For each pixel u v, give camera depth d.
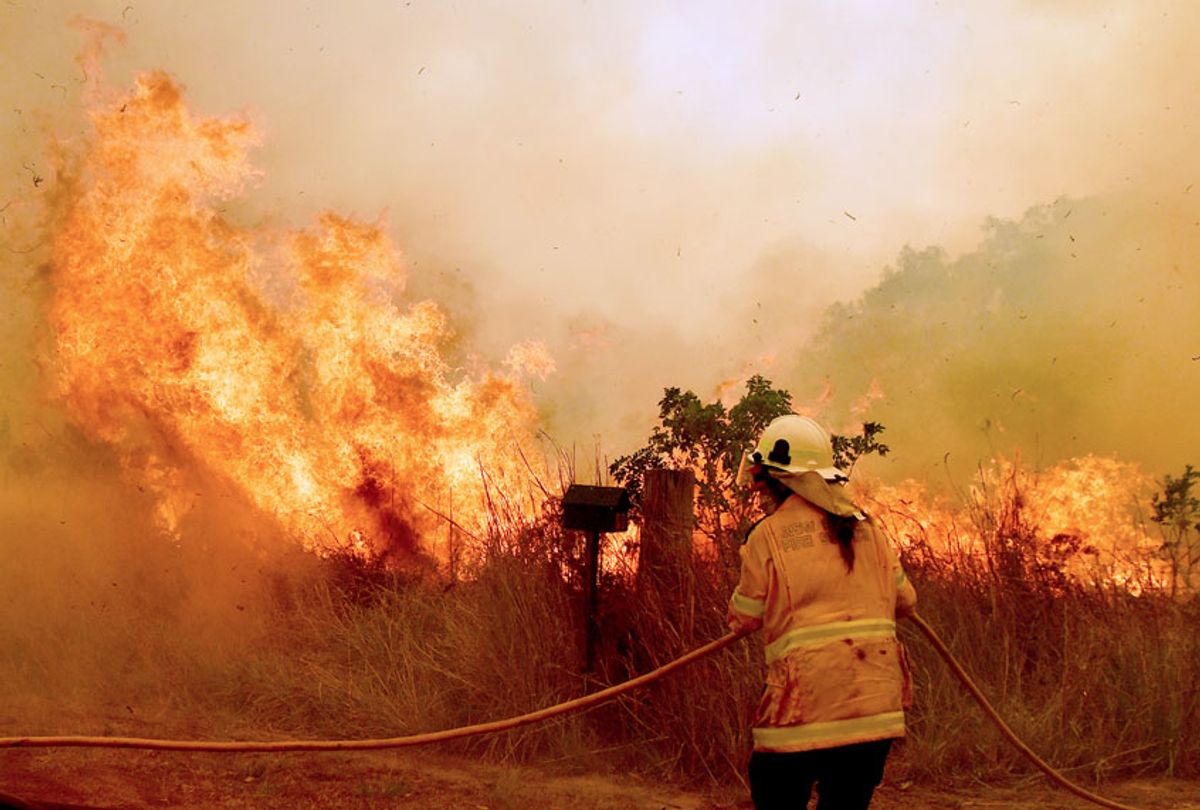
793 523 4.21
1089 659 6.67
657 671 4.43
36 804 4.20
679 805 5.70
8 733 6.08
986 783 6.02
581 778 6.09
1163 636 6.87
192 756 6.06
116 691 7.05
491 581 7.15
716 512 6.95
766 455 4.36
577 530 6.70
